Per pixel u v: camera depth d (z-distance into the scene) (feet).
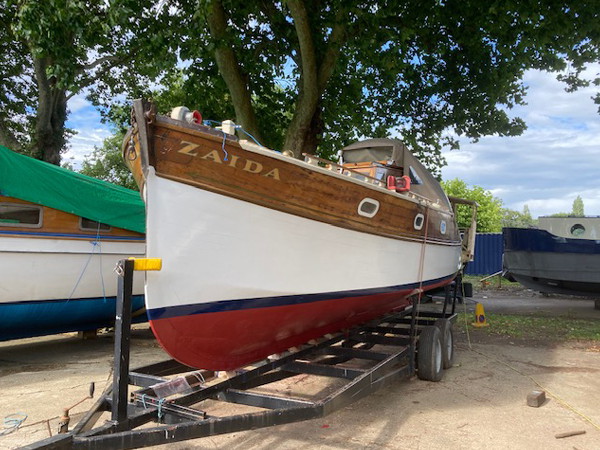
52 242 21.99
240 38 31.94
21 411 14.89
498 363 21.83
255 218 12.84
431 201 21.95
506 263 41.01
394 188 17.78
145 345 25.79
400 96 41.04
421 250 19.84
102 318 25.26
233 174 12.23
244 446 12.60
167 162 11.35
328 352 17.35
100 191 23.77
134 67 48.14
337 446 12.63
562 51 34.24
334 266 15.01
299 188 13.46
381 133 41.50
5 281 20.54
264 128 38.81
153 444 9.46
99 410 11.04
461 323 32.83
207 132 11.59
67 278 22.62
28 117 56.24
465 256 32.45
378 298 17.57
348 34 31.63
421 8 32.76
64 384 17.98
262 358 15.40
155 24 28.48
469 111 38.99
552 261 37.50
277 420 11.09
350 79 38.91
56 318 23.03
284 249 13.57
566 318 35.70
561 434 13.33
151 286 11.30
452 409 15.58
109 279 24.25
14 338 22.62
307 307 14.69
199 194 11.85
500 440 13.10
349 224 15.14
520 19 30.14
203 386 13.39
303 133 32.12
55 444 8.36
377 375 14.74
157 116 11.05
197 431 10.00
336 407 12.27
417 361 18.81
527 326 31.83
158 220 11.39
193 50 29.43
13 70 52.16
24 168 21.16
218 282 12.36
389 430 13.78
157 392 12.20
